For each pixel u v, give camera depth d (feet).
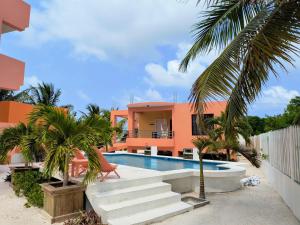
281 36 12.76
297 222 17.97
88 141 18.01
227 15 15.48
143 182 22.67
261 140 42.42
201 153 24.29
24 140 22.43
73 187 18.57
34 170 29.32
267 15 13.15
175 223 17.76
